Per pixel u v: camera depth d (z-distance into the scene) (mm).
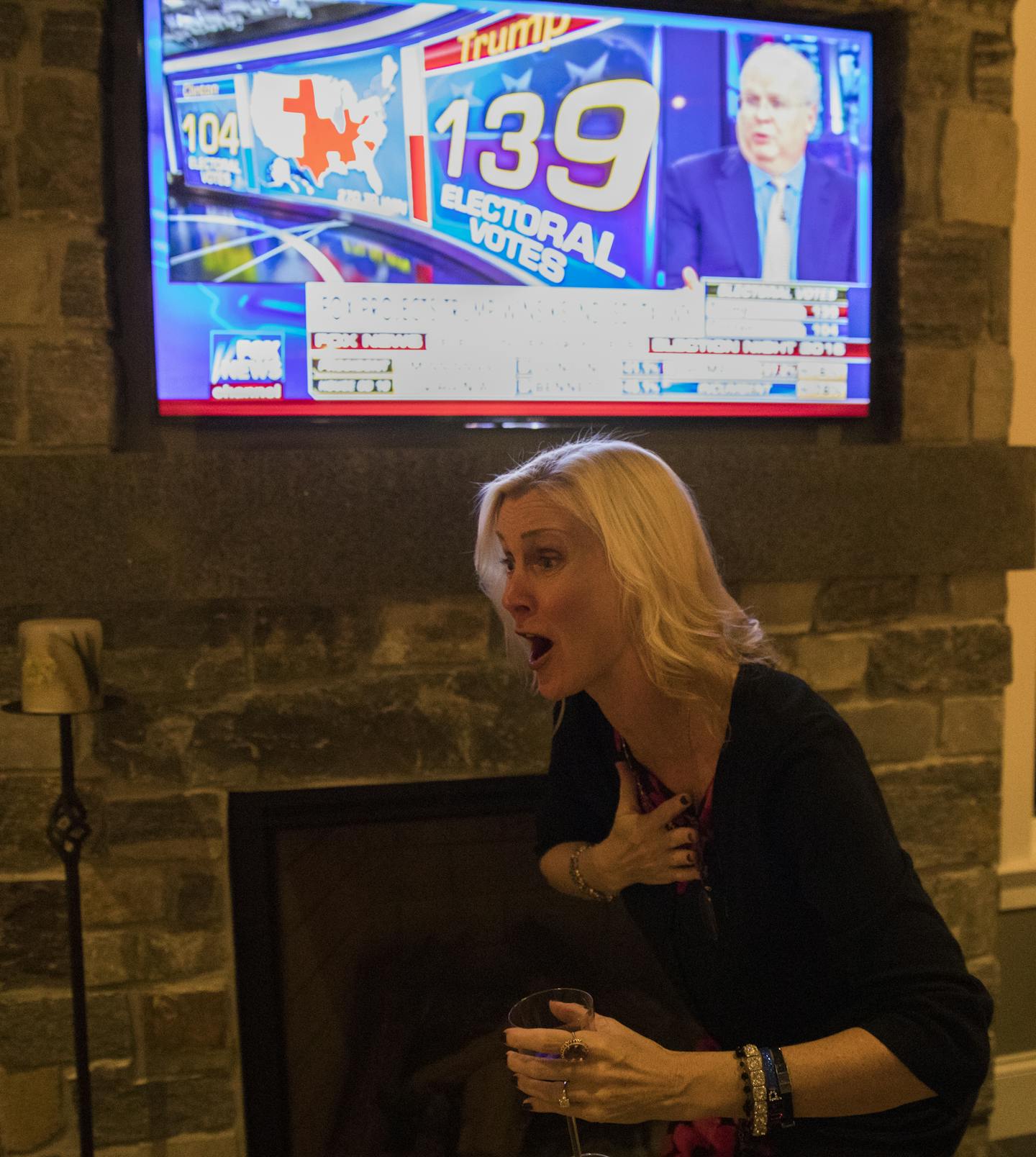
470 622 1818
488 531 1150
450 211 1776
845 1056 854
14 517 1614
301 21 1704
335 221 1744
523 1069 884
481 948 1963
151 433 1767
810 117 1901
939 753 2051
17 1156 1759
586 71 1801
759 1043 1049
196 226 1702
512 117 1783
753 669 1057
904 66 1914
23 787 1725
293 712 1777
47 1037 1756
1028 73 2078
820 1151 964
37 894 1735
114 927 1765
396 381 1781
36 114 1644
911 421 1972
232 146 1702
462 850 1934
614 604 1030
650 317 1862
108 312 1689
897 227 1959
